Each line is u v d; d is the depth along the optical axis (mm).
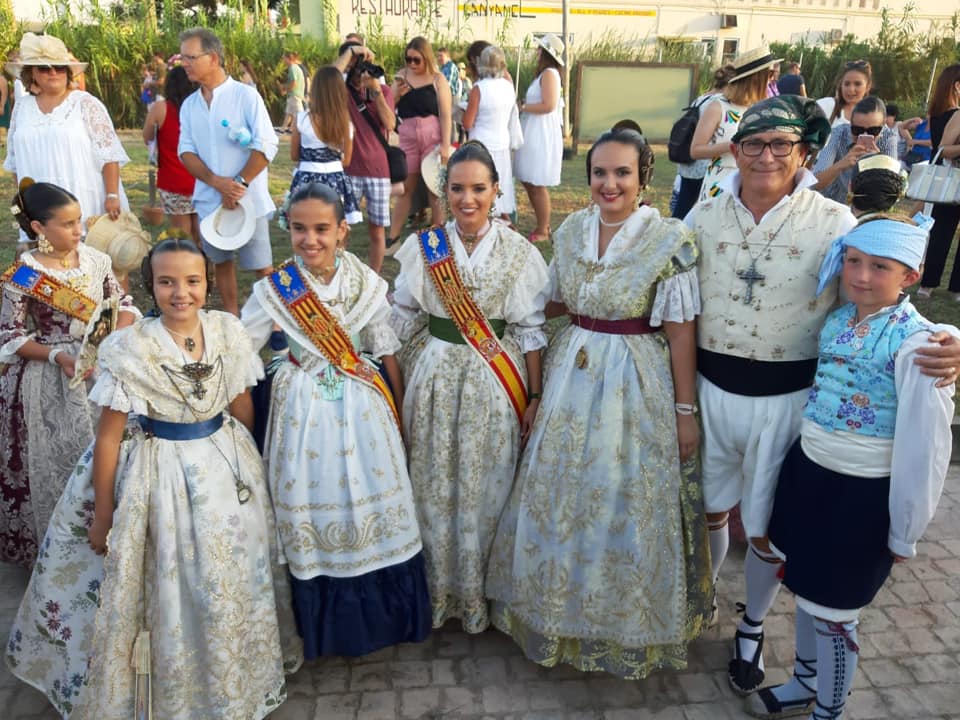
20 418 3061
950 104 6172
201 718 2502
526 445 2869
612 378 2646
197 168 4840
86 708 2449
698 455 2742
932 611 3328
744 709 2795
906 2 19812
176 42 15734
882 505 2305
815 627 2520
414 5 18375
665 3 18938
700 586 2811
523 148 7242
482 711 2770
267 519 2631
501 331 2912
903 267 2193
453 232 2844
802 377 2564
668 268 2553
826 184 4738
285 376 2680
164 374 2396
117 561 2383
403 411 2934
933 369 2113
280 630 2762
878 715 2781
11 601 3217
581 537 2699
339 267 2723
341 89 5734
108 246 3943
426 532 2920
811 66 18547
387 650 3045
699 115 5445
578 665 2822
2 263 6340
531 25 18625
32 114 4641
